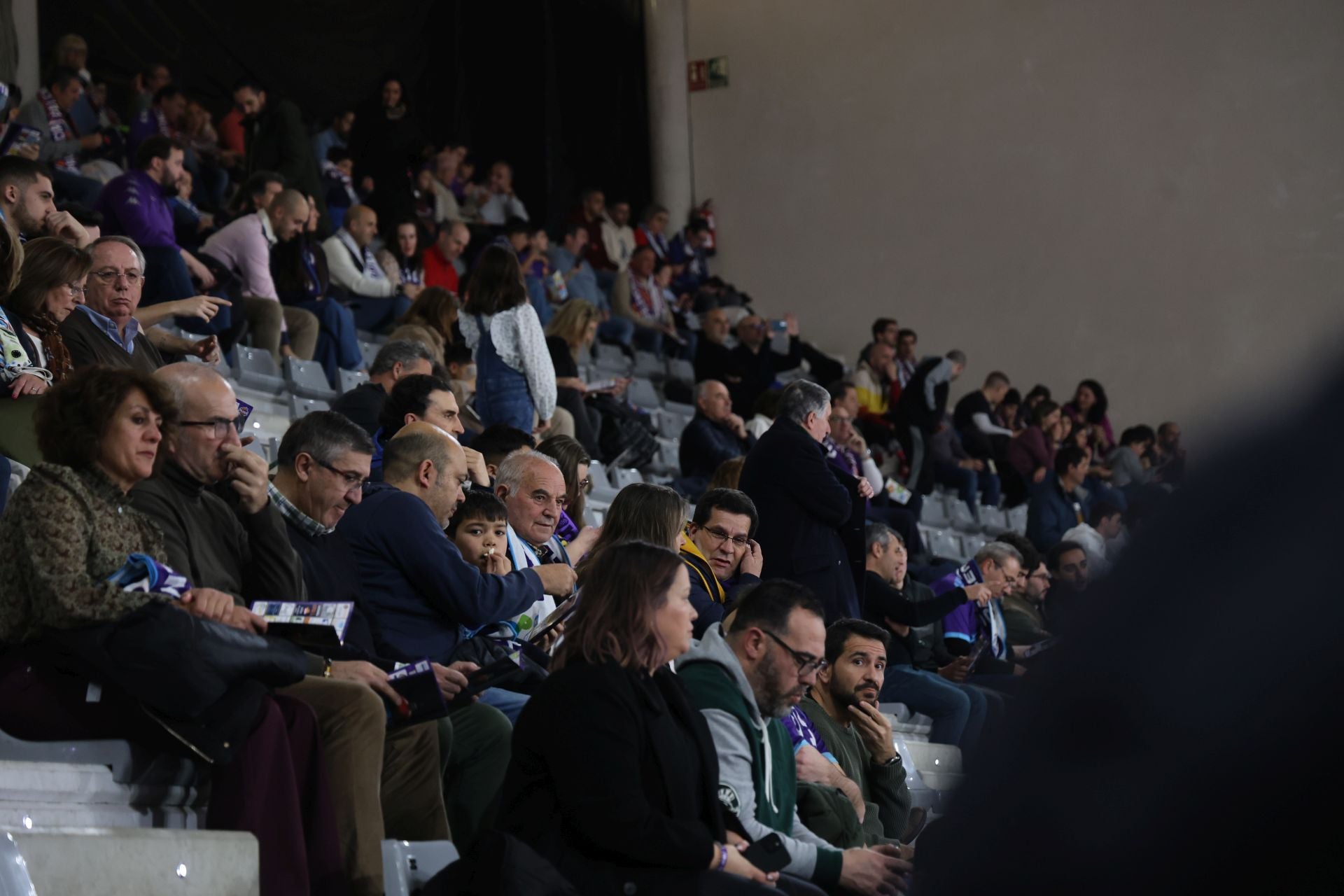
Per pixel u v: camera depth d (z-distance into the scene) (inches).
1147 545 31.6
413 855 139.9
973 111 719.7
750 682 160.4
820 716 211.5
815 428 264.7
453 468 198.2
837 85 741.9
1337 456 29.5
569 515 253.8
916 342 688.4
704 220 728.3
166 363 279.7
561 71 708.0
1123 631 31.4
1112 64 695.7
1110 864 31.2
